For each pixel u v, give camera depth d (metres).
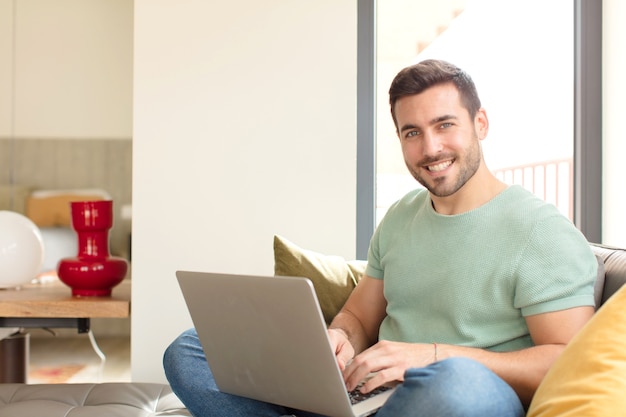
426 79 1.70
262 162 2.89
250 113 2.89
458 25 3.30
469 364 1.27
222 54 2.89
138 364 2.87
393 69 3.23
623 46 2.80
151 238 2.88
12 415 1.90
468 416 1.22
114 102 4.13
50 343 3.98
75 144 4.12
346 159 2.88
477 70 3.35
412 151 1.74
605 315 1.21
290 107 2.88
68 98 4.13
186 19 2.89
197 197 2.89
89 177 4.12
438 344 1.52
